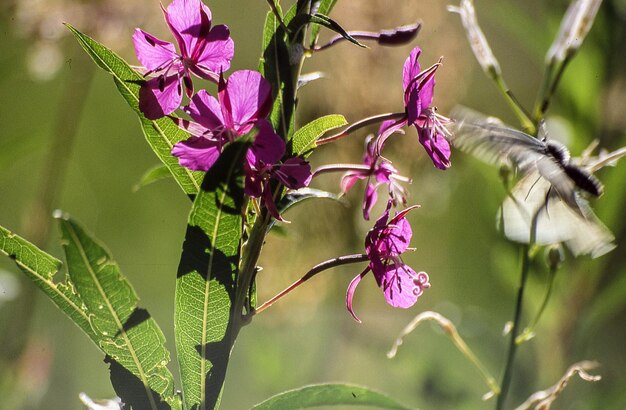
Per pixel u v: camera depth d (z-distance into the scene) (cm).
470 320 144
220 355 111
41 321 147
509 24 141
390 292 113
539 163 115
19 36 135
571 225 115
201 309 110
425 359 149
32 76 139
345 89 136
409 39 113
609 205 133
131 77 111
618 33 135
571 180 115
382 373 151
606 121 136
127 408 111
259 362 150
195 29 111
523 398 140
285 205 111
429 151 113
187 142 110
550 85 121
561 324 135
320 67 145
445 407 146
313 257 142
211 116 110
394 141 136
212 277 110
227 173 109
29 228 133
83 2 134
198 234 109
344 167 114
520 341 121
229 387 150
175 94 111
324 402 113
